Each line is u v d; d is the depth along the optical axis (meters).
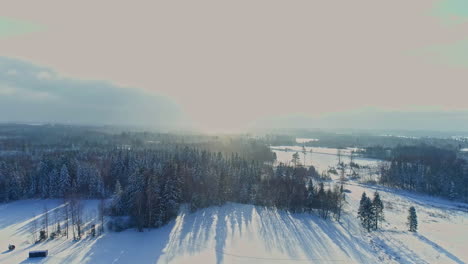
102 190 93.81
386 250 58.72
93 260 51.59
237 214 76.25
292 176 99.06
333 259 54.31
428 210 89.69
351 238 64.25
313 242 61.31
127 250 55.44
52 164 99.94
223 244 58.69
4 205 86.31
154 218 65.81
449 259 55.44
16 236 62.31
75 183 94.38
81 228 66.19
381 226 72.94
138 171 73.50
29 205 86.12
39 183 95.06
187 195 80.56
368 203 70.88
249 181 92.12
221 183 85.06
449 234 68.44
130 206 69.81
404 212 86.62
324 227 70.12
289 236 63.88
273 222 71.81
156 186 67.81
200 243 58.69
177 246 57.19
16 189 91.94
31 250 54.97
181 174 79.88
